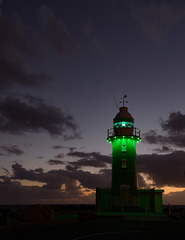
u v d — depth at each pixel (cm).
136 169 4316
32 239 1540
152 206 3747
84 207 4384
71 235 1709
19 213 2461
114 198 3950
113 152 4409
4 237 1620
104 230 1980
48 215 2502
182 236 1698
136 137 4350
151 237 1645
